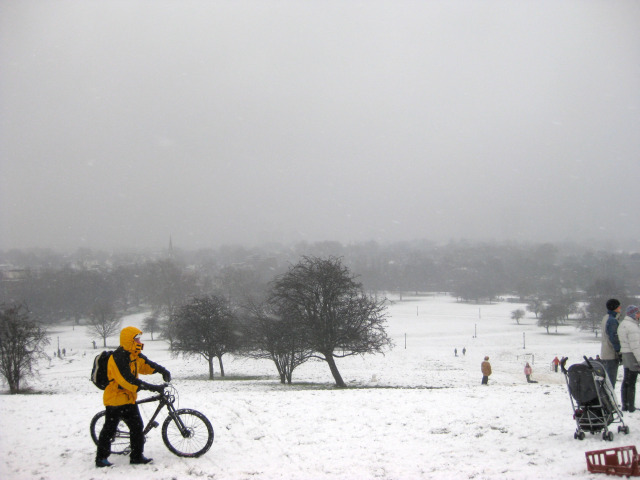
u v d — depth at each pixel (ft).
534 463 27.32
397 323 380.78
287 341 124.98
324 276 116.37
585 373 30.04
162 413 40.09
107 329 331.36
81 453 30.86
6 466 28.99
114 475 27.07
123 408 28.25
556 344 268.00
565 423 33.99
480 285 565.53
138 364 28.84
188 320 161.07
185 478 26.68
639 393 46.03
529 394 44.96
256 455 30.12
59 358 247.50
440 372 155.33
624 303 316.40
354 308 117.39
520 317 379.14
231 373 173.88
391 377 140.36
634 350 33.86
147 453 30.32
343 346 115.44
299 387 111.04
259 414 39.22
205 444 30.04
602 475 24.81
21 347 141.90
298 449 31.12
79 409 43.27
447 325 367.25
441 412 38.58
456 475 26.27
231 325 158.30
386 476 26.66
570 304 387.75
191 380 138.82
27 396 52.65
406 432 34.12
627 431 30.58
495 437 32.22
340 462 28.86
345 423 36.55
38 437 34.42
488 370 107.55
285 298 119.96
